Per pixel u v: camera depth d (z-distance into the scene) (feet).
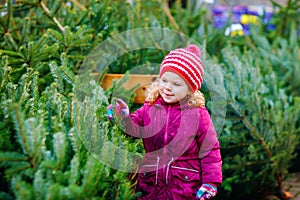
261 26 18.20
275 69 16.28
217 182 7.44
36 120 6.01
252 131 11.23
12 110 5.61
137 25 12.89
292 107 12.93
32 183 5.68
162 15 13.51
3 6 10.96
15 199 5.68
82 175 5.91
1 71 7.60
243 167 11.24
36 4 11.09
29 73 7.91
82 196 5.42
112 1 12.76
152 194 7.70
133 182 8.16
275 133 11.82
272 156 11.76
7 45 10.31
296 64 16.08
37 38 11.48
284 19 19.38
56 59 10.23
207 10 16.48
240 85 11.40
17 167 5.56
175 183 7.56
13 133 6.50
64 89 8.77
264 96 12.13
